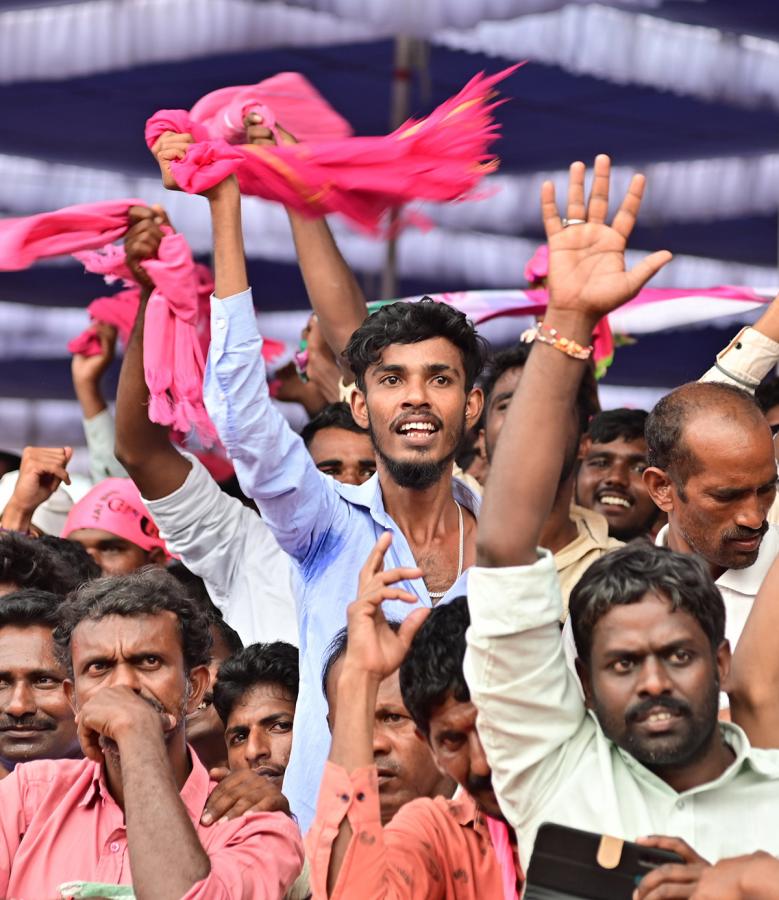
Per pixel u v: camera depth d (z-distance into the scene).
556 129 14.82
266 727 7.57
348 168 7.43
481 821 5.72
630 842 4.82
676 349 17.41
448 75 13.81
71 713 7.51
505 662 5.12
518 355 8.40
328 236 8.73
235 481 10.50
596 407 8.82
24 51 13.77
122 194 16.66
